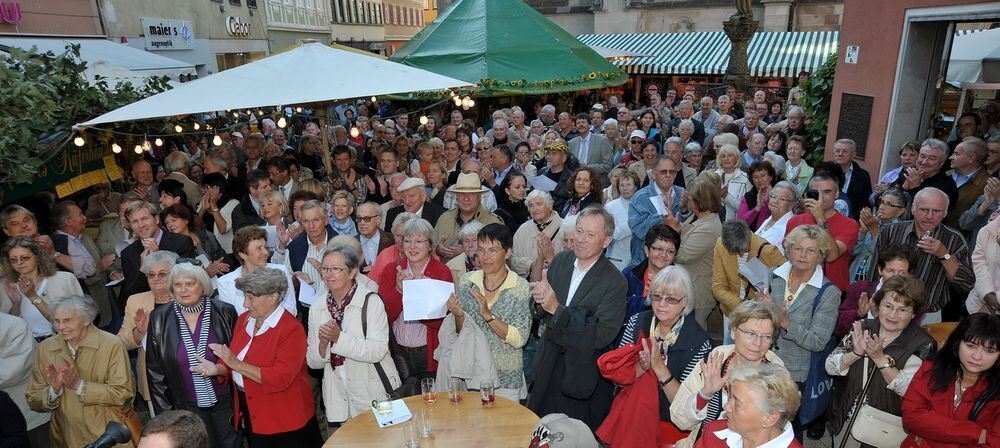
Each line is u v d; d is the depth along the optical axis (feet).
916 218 14.58
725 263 14.64
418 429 10.85
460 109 48.32
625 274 14.74
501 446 10.53
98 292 18.67
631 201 18.16
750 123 33.22
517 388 12.91
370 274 15.51
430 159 26.91
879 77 24.04
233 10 67.21
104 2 42.80
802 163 23.29
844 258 15.34
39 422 13.64
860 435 11.26
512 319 12.34
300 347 12.36
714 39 69.92
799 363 12.37
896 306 10.75
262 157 29.48
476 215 18.66
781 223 16.65
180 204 18.24
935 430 9.63
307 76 19.70
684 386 10.23
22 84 17.58
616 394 12.21
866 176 20.56
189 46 55.88
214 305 12.91
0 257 15.03
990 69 32.73
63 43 35.14
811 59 59.06
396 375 13.30
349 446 10.74
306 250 16.90
